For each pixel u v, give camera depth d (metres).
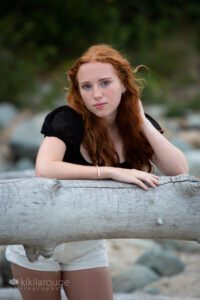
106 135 3.29
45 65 17.14
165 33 18.94
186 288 5.79
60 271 3.41
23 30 17.41
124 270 5.99
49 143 3.14
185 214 2.89
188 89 17.20
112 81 3.18
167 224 2.89
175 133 12.77
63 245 3.28
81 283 3.37
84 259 3.35
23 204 2.74
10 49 17.17
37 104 15.44
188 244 6.97
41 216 2.75
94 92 3.15
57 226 2.78
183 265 6.33
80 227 2.81
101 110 3.17
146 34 18.33
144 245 6.76
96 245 3.36
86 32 18.06
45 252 2.83
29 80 15.95
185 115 14.56
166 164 3.31
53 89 15.54
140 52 17.97
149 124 3.34
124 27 18.12
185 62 18.16
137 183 2.90
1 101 15.60
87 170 3.03
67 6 17.88
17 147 11.62
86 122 3.23
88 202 2.82
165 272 6.21
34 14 17.86
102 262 3.38
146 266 6.22
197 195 2.89
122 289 5.75
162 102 15.80
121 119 3.34
